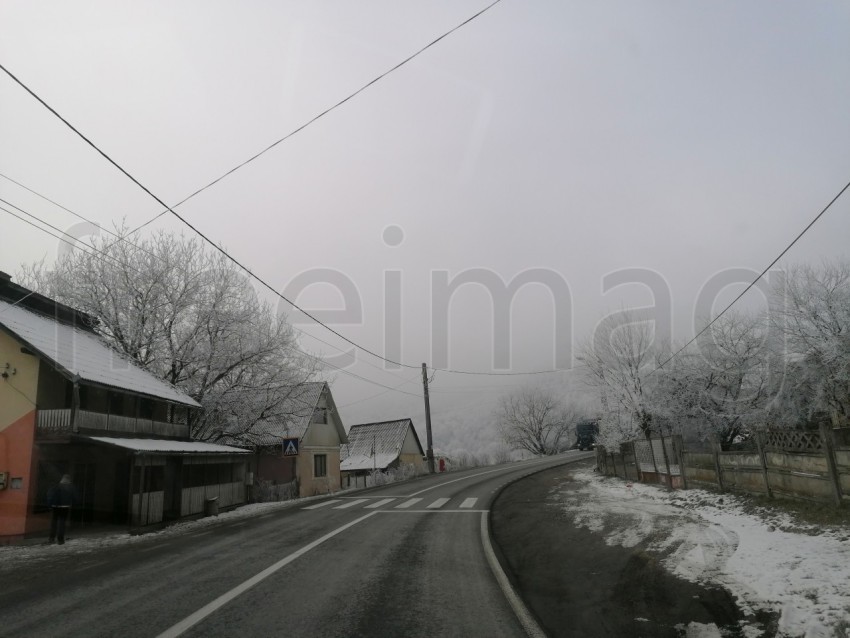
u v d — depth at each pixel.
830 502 9.75
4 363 16.80
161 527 17.06
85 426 17.12
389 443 55.50
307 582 7.98
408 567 9.03
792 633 5.41
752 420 21.58
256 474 33.59
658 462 18.16
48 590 7.95
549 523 13.52
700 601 6.65
